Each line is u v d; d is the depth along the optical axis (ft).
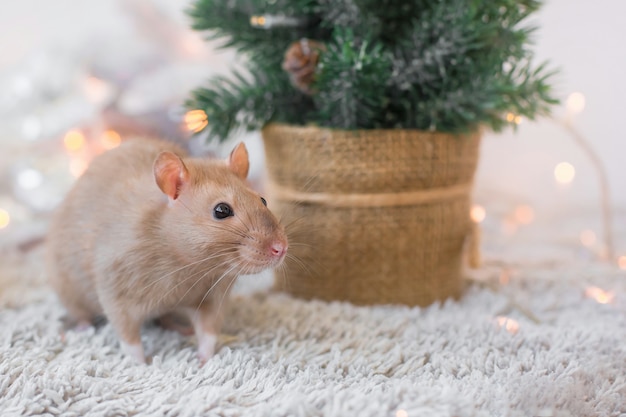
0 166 2.39
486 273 1.56
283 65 1.38
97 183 1.23
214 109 1.40
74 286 1.28
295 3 1.41
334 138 1.34
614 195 2.26
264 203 1.18
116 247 1.14
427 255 1.40
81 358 1.15
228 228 1.10
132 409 1.01
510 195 2.36
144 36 2.29
